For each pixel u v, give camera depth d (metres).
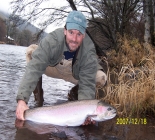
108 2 7.66
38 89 2.25
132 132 1.62
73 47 1.84
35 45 2.34
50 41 1.86
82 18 1.76
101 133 1.55
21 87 1.71
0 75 3.59
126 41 5.96
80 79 1.93
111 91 2.39
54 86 3.00
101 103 1.60
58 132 1.48
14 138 1.36
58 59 1.99
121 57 5.67
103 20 8.62
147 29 6.21
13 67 5.11
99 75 2.34
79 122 1.61
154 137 1.55
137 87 2.22
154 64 2.85
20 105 1.67
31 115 1.64
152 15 6.38
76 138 1.43
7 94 2.33
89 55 1.90
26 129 1.51
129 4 8.11
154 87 2.25
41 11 6.62
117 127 1.70
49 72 2.39
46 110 1.64
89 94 1.86
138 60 5.12
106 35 8.47
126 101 2.16
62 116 1.61
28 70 1.77
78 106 1.61
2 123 1.57
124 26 7.93
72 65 1.97
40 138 1.39
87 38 1.97
